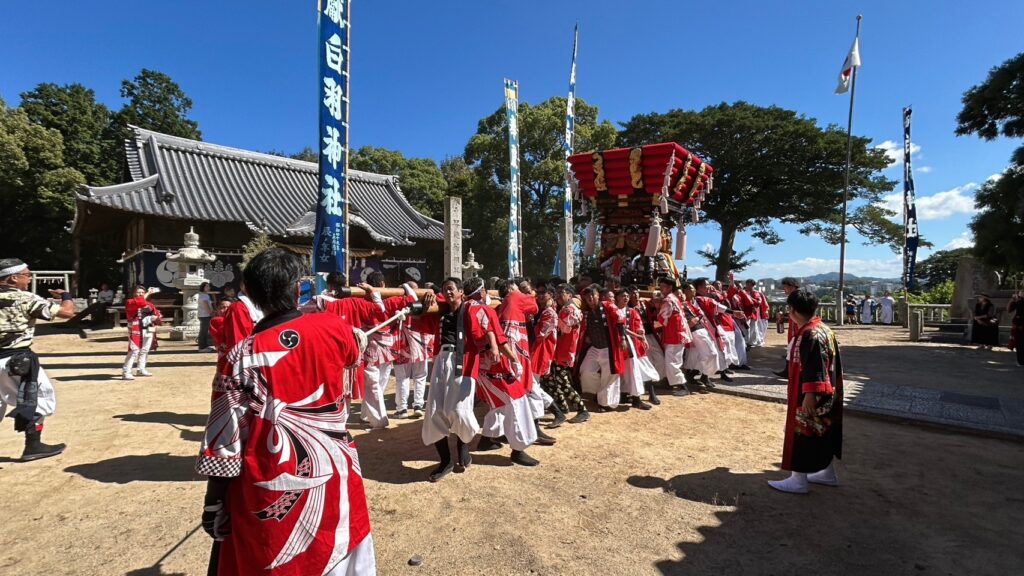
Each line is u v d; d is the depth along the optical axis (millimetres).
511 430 4289
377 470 4305
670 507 3570
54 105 27406
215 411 1715
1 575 2670
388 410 6465
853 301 24234
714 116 26266
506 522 3334
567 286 6160
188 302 14539
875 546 3021
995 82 11719
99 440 5000
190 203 17859
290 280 1901
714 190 27609
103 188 16453
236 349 1748
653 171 9266
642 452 4766
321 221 6641
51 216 24078
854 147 24797
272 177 22062
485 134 30734
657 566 2814
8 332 4297
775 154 25812
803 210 26719
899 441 5066
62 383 7898
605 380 6238
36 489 3803
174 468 4270
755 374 8953
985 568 2773
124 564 2795
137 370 9039
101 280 27672
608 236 10750
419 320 4477
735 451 4805
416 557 2850
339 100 6719
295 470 1731
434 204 35000
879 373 8820
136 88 31984
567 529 3244
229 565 1737
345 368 1991
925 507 3553
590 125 30531
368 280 5578
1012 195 11281
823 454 3695
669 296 7246
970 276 17719
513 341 4711
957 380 8109
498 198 30500
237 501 1717
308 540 1730
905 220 22141
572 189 10484
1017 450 4773
